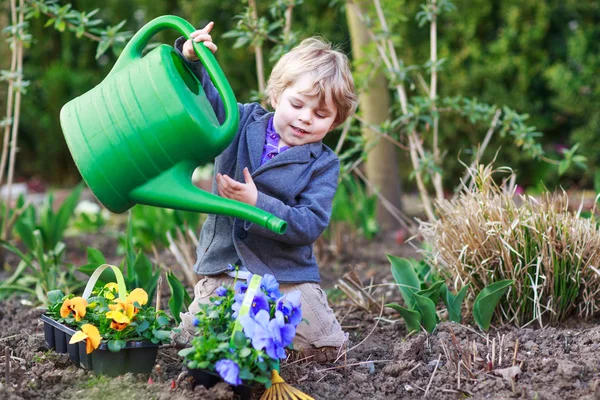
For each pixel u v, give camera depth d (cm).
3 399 174
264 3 673
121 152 181
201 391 175
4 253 399
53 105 824
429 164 329
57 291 216
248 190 193
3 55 754
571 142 710
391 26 379
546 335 233
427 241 289
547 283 250
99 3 805
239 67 726
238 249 209
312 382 202
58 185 882
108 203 189
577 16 705
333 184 216
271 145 216
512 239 251
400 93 348
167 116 179
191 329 217
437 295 248
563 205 264
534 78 702
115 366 192
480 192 266
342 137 364
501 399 187
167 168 184
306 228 202
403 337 250
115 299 195
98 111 184
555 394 187
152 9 765
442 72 687
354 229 425
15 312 292
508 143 681
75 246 472
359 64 383
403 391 199
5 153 366
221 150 190
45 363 204
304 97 205
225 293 189
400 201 492
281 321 174
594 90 670
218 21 727
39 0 327
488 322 243
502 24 709
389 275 357
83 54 844
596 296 257
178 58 197
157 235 411
